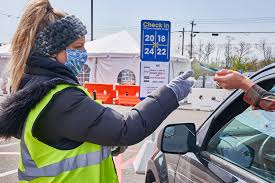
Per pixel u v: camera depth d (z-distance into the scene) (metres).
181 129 2.69
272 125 2.24
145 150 6.79
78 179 1.69
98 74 20.48
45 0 1.79
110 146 1.74
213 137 2.65
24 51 1.75
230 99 2.63
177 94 1.79
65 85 1.68
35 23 1.74
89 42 22.64
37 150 1.69
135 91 18.27
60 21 1.75
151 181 3.65
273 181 1.89
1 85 20.67
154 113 1.72
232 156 2.34
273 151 2.08
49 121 1.65
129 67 20.09
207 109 17.78
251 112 2.48
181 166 2.81
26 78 1.77
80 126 1.63
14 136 1.83
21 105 1.66
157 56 7.36
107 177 1.83
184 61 22.02
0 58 21.34
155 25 7.30
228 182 2.06
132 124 1.67
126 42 21.11
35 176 1.69
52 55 1.77
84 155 1.70
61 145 1.68
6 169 6.77
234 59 52.34
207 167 2.40
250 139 2.33
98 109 1.66
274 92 2.28
